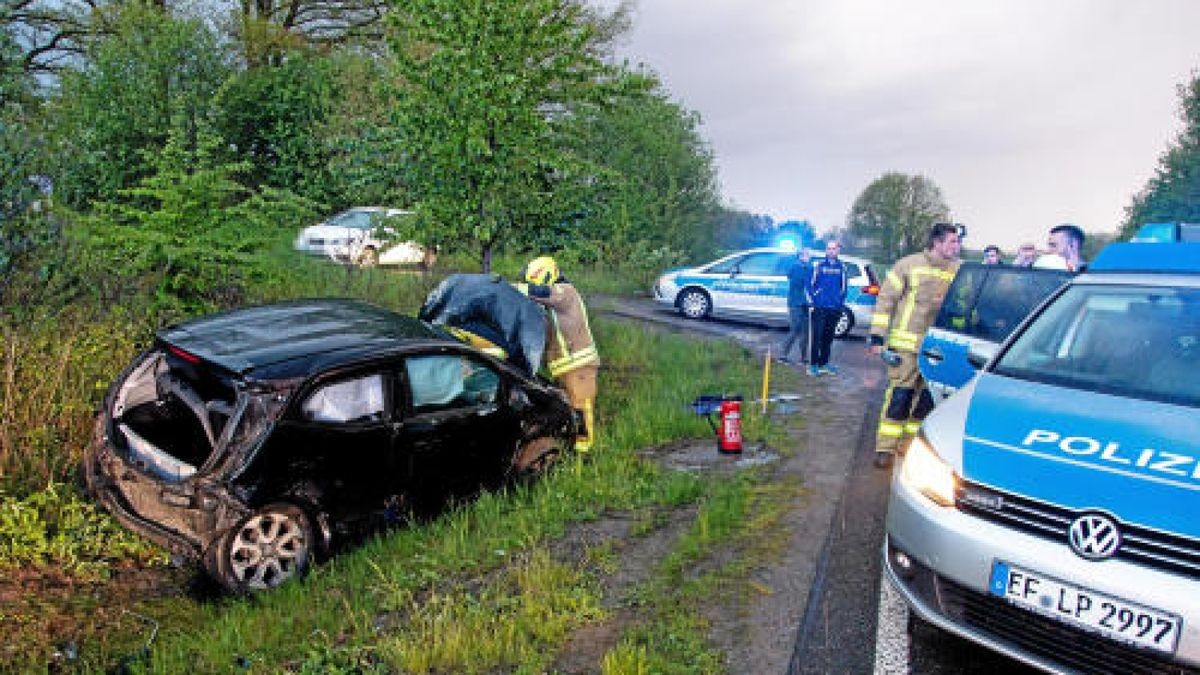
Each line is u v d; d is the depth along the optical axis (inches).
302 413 165.6
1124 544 105.9
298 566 167.9
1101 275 168.4
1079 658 109.4
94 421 197.0
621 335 448.8
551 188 349.4
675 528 195.3
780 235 573.3
